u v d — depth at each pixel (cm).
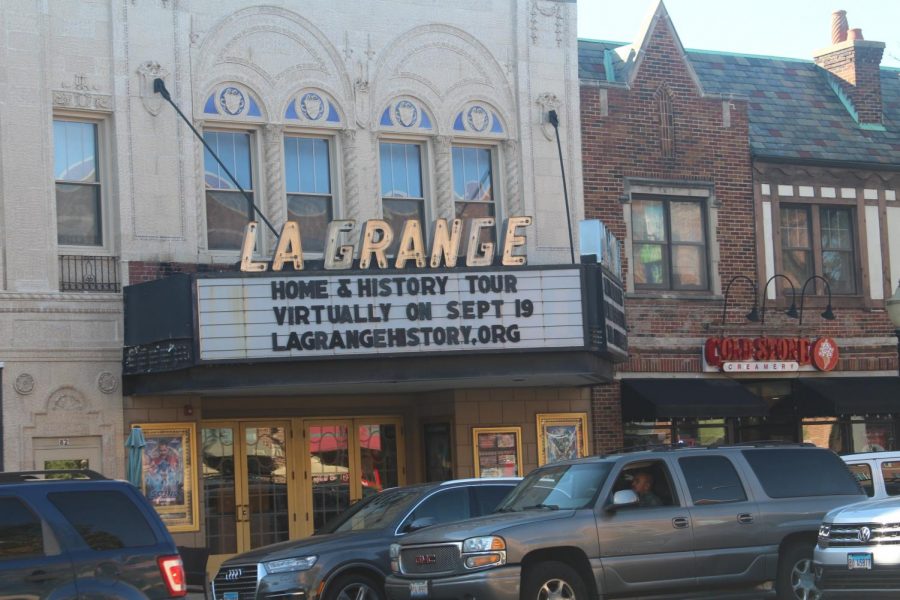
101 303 2214
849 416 2858
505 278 2211
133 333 2202
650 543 1491
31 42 2192
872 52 3075
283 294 2120
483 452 2508
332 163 2456
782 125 2938
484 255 2239
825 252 2889
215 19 2353
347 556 1588
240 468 2455
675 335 2697
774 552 1555
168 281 2131
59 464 2172
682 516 1516
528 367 2225
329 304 2133
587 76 2786
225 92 2358
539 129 2609
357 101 2452
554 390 2581
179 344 2105
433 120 2520
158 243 2267
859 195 2925
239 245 2367
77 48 2236
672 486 1537
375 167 2462
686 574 1505
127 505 1200
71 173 2244
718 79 3017
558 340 2219
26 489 1160
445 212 2512
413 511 1656
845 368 2848
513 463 2530
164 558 1195
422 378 2181
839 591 1433
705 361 2706
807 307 2838
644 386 2625
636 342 2655
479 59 2572
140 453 2075
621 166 2683
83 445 2192
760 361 2742
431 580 1439
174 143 2297
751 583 1545
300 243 2161
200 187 2322
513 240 2248
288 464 2502
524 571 1434
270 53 2395
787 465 1612
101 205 2258
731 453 1591
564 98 2644
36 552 1141
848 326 2872
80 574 1147
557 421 2577
